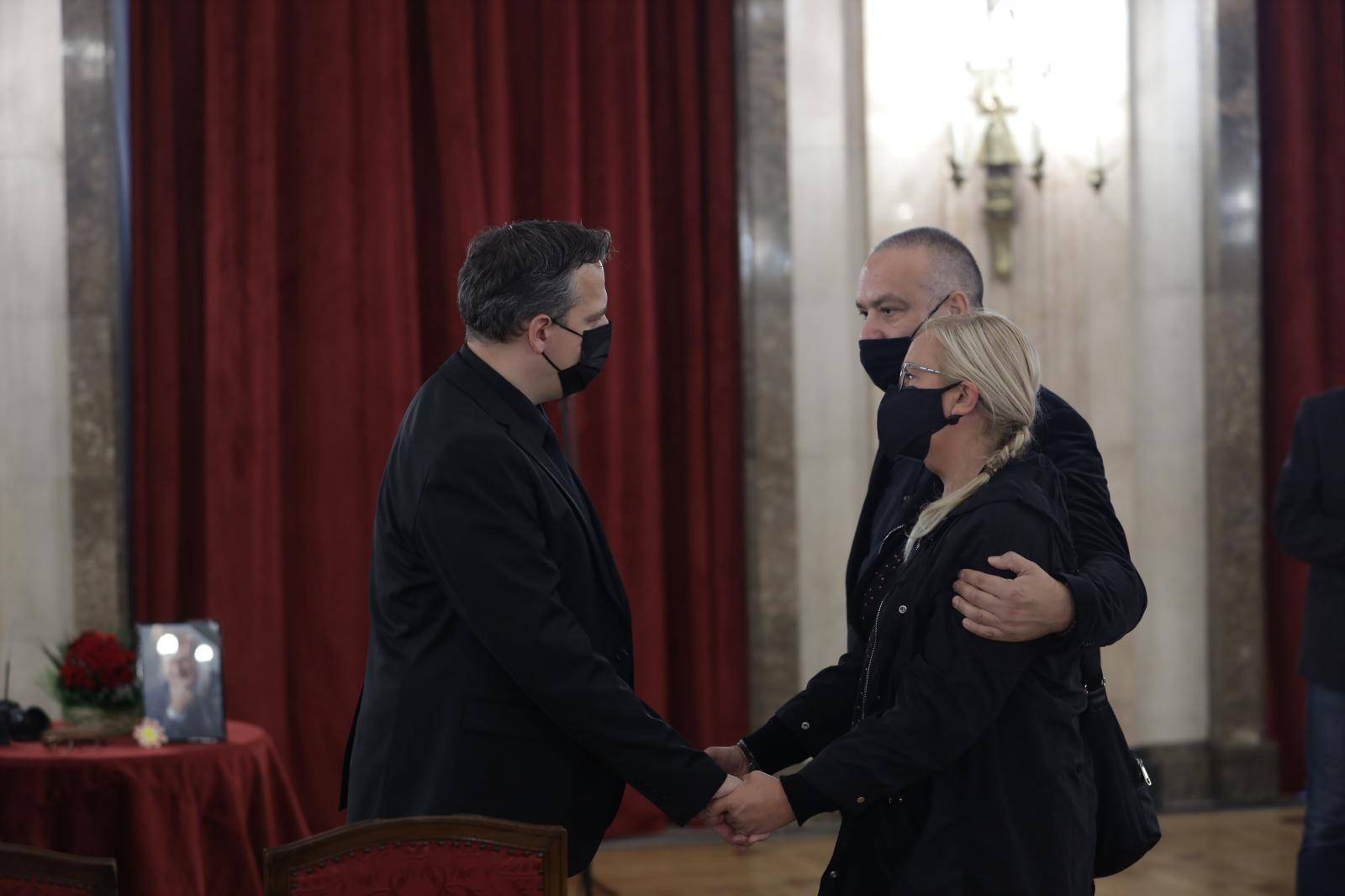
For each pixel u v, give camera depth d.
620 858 5.25
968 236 5.78
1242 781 5.95
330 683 5.32
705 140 5.72
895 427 2.17
